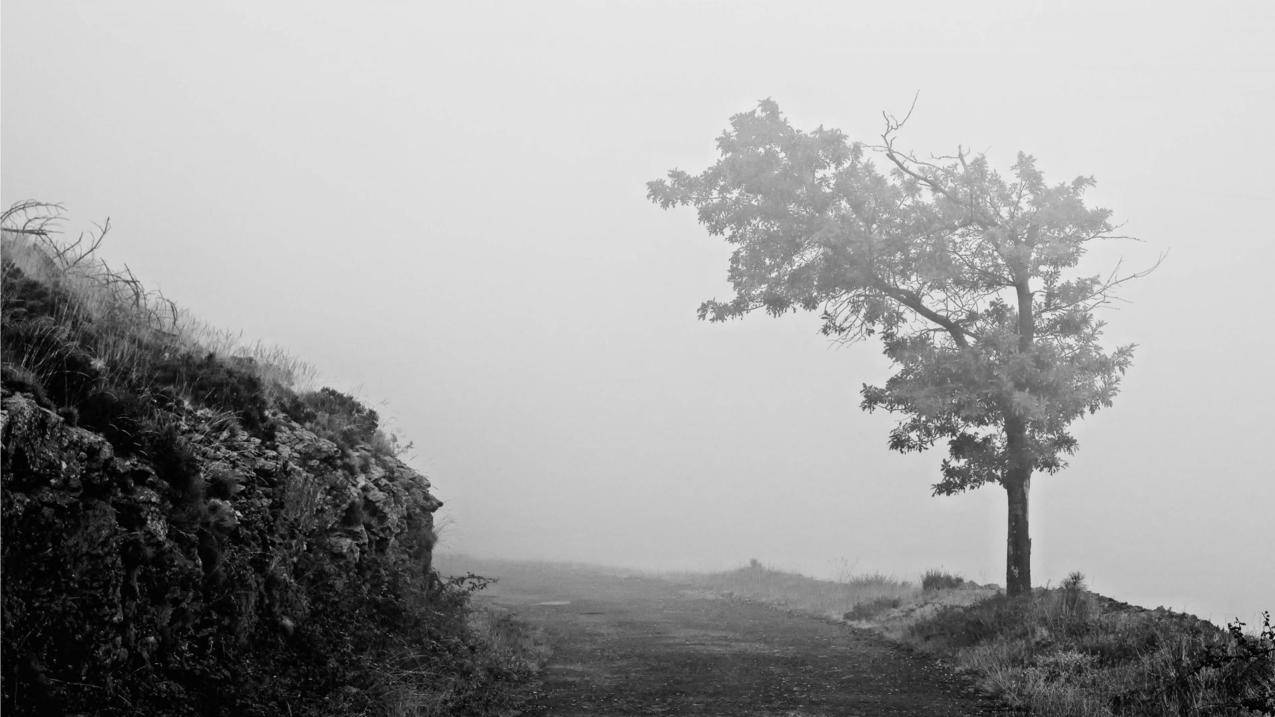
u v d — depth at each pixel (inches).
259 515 308.3
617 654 556.1
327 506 374.0
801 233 692.7
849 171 683.4
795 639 642.2
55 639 197.6
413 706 315.6
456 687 363.3
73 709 194.9
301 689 285.4
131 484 237.0
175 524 252.4
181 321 416.5
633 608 905.5
